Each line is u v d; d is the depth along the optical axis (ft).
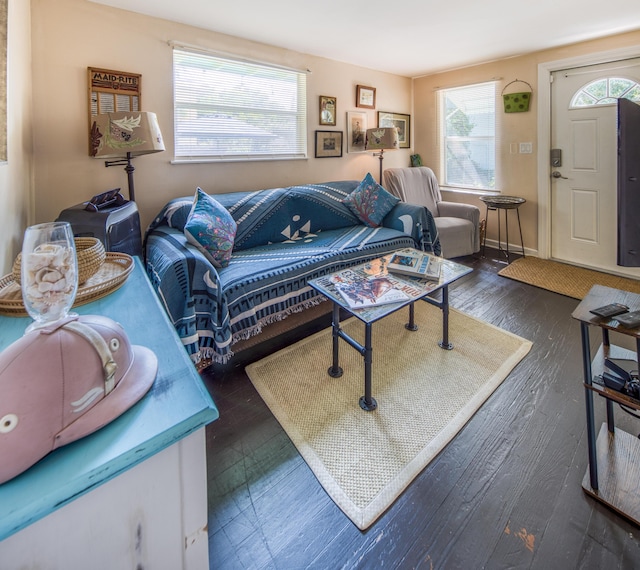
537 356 6.76
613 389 3.62
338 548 3.55
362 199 10.75
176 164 9.16
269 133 10.90
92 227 5.36
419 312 8.70
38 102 7.18
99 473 1.52
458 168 14.39
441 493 4.10
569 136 11.34
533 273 11.16
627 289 9.71
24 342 1.65
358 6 7.96
